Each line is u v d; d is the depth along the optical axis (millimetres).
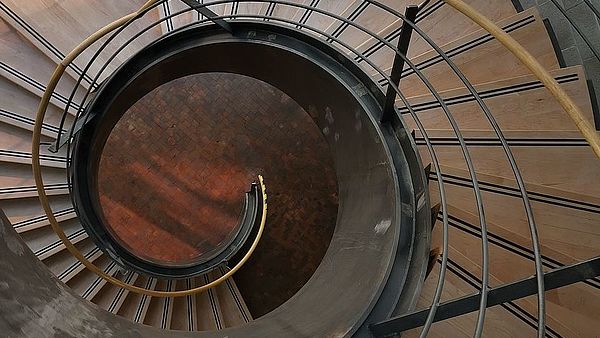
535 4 3518
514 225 3121
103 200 5770
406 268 2725
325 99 3941
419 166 2863
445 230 2145
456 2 2047
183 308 5125
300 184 5891
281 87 4520
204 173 5914
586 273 1687
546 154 3123
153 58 3930
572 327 2877
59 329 2145
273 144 5941
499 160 3244
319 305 3373
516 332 2988
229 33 3740
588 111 2986
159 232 5832
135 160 5848
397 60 2736
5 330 1737
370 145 3395
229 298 5320
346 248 3727
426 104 3547
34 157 3572
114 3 4379
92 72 4266
